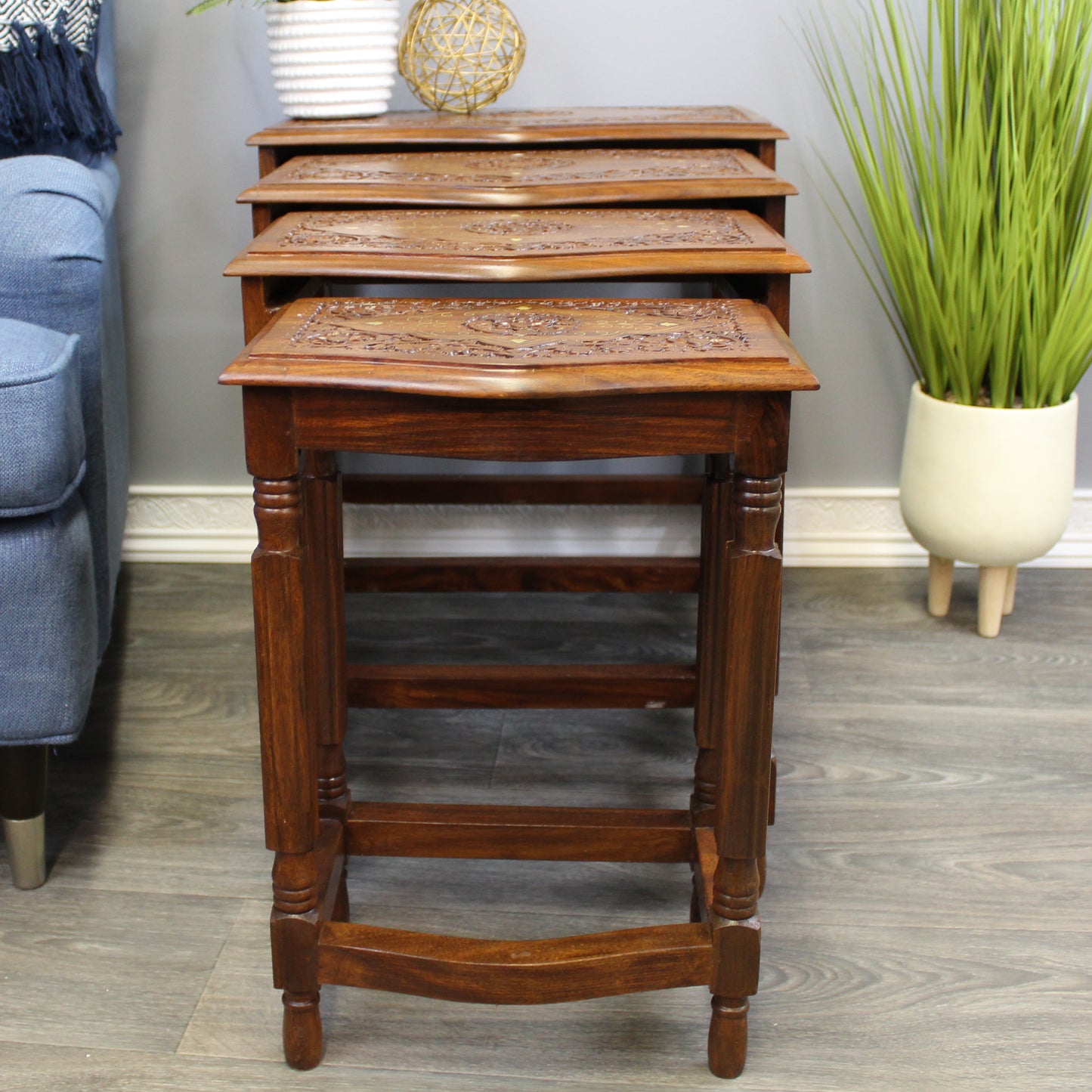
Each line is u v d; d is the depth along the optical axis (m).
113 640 1.71
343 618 1.17
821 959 1.12
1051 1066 1.00
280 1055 1.02
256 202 1.23
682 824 1.14
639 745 1.49
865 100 1.72
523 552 1.94
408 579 1.58
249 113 1.75
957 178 1.52
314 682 1.01
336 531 1.13
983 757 1.43
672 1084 0.99
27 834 1.18
